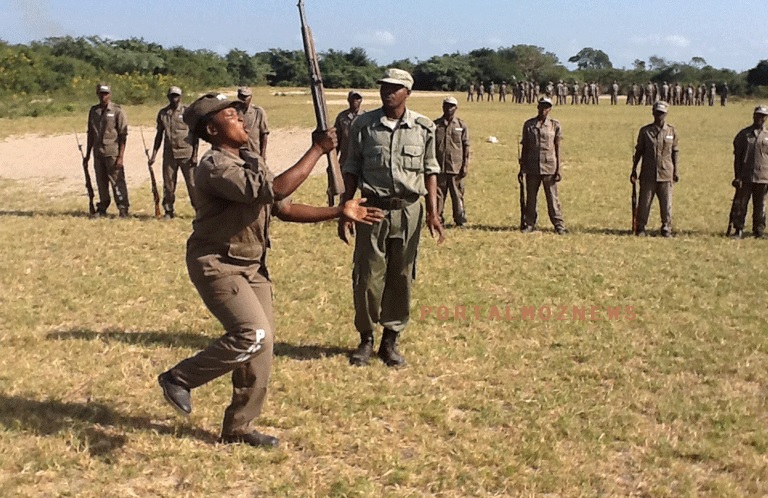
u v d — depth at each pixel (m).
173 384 4.37
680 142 25.72
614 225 11.95
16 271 8.43
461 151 11.43
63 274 8.37
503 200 14.01
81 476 4.22
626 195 14.76
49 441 4.52
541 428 4.91
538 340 6.57
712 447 4.68
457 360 6.09
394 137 5.68
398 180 5.64
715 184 16.34
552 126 11.14
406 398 5.34
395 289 5.94
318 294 7.80
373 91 67.06
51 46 46.12
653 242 10.56
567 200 14.14
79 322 6.86
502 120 32.91
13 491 4.00
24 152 21.09
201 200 4.24
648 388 5.61
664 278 8.58
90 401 5.16
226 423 4.58
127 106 38.19
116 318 6.96
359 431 4.83
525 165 11.16
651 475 4.39
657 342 6.56
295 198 13.93
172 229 10.96
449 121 11.37
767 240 10.94
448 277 8.52
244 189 4.07
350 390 5.44
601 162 19.84
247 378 4.45
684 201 14.26
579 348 6.37
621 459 4.59
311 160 4.34
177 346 6.26
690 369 6.00
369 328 5.97
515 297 7.79
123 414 4.96
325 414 5.09
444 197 11.55
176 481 4.21
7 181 16.73
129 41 53.97
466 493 4.17
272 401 5.24
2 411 4.92
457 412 5.20
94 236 10.39
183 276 8.37
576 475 4.34
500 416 5.08
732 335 6.72
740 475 4.41
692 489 4.21
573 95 59.31
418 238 5.87
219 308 4.30
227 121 4.25
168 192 11.88
